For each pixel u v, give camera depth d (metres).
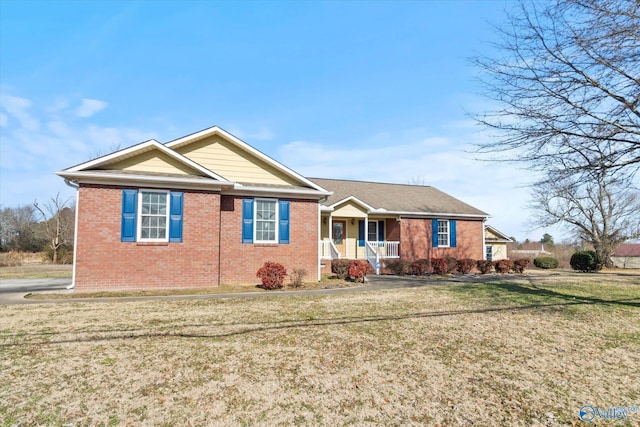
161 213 13.06
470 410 4.18
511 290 13.68
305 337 6.98
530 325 8.09
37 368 5.29
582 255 25.86
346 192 24.08
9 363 5.48
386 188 26.75
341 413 4.08
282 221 15.28
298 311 9.40
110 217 12.44
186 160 13.47
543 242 50.78
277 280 13.59
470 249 24.88
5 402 4.26
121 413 4.04
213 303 10.51
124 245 12.52
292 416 4.01
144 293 11.94
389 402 4.36
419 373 5.25
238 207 14.67
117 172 12.55
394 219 23.30
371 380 4.99
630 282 17.00
